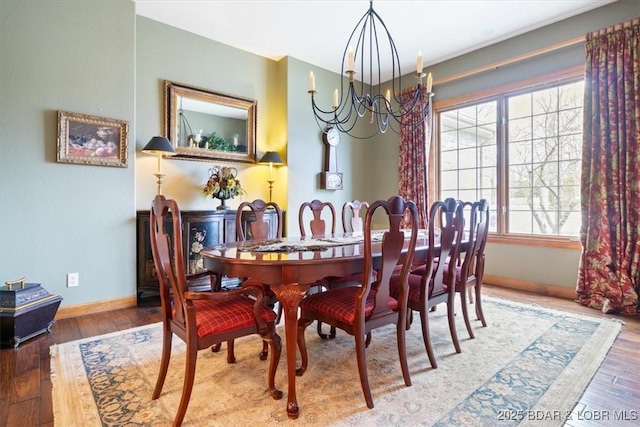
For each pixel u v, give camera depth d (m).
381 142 5.32
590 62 3.20
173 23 3.62
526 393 1.72
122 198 3.15
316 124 4.73
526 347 2.27
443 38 3.88
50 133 2.77
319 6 3.27
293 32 3.79
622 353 2.16
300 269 1.63
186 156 3.77
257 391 1.75
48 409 1.58
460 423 1.49
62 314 2.84
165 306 1.70
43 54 2.73
